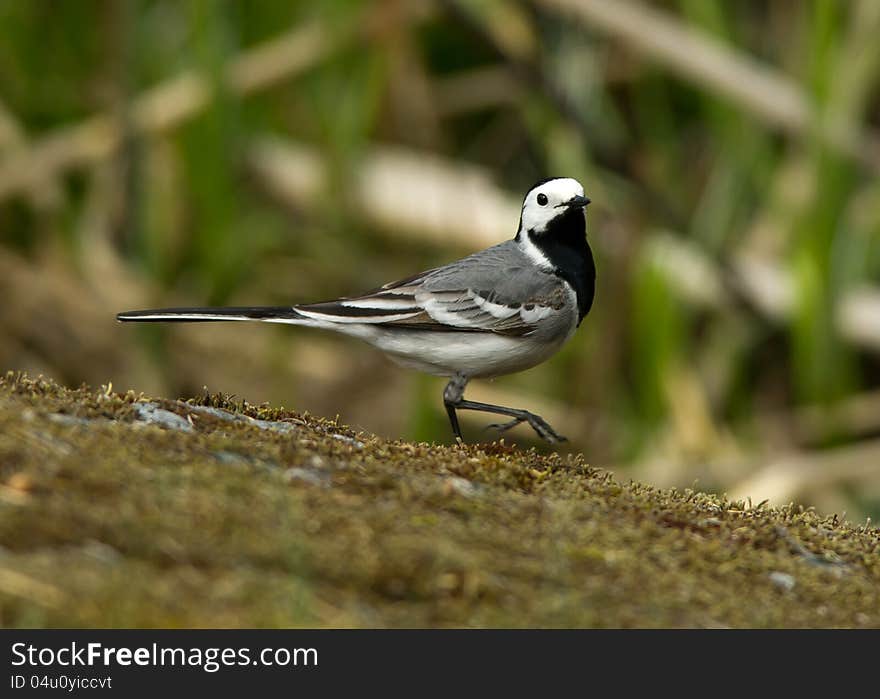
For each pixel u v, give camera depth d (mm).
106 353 14266
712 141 15922
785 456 13344
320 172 14734
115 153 14469
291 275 14852
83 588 4738
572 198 9438
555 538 5801
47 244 14742
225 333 14500
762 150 14828
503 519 5941
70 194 15094
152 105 14297
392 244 14883
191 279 15062
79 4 15250
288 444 6457
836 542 6562
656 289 13773
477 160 16500
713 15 14477
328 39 14500
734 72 14047
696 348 15383
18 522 5035
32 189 14469
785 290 14156
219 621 4707
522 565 5480
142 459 5809
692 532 6316
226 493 5574
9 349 14109
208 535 5199
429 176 14688
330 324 9023
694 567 5836
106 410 6457
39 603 4641
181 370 14406
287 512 5484
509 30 14312
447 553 5383
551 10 14602
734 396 14641
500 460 6918
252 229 14641
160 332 14258
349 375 14586
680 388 13852
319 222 14750
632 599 5395
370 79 14609
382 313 9047
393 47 14555
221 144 14242
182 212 14773
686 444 13656
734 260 14242
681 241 14852
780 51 16047
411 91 15250
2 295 14164
